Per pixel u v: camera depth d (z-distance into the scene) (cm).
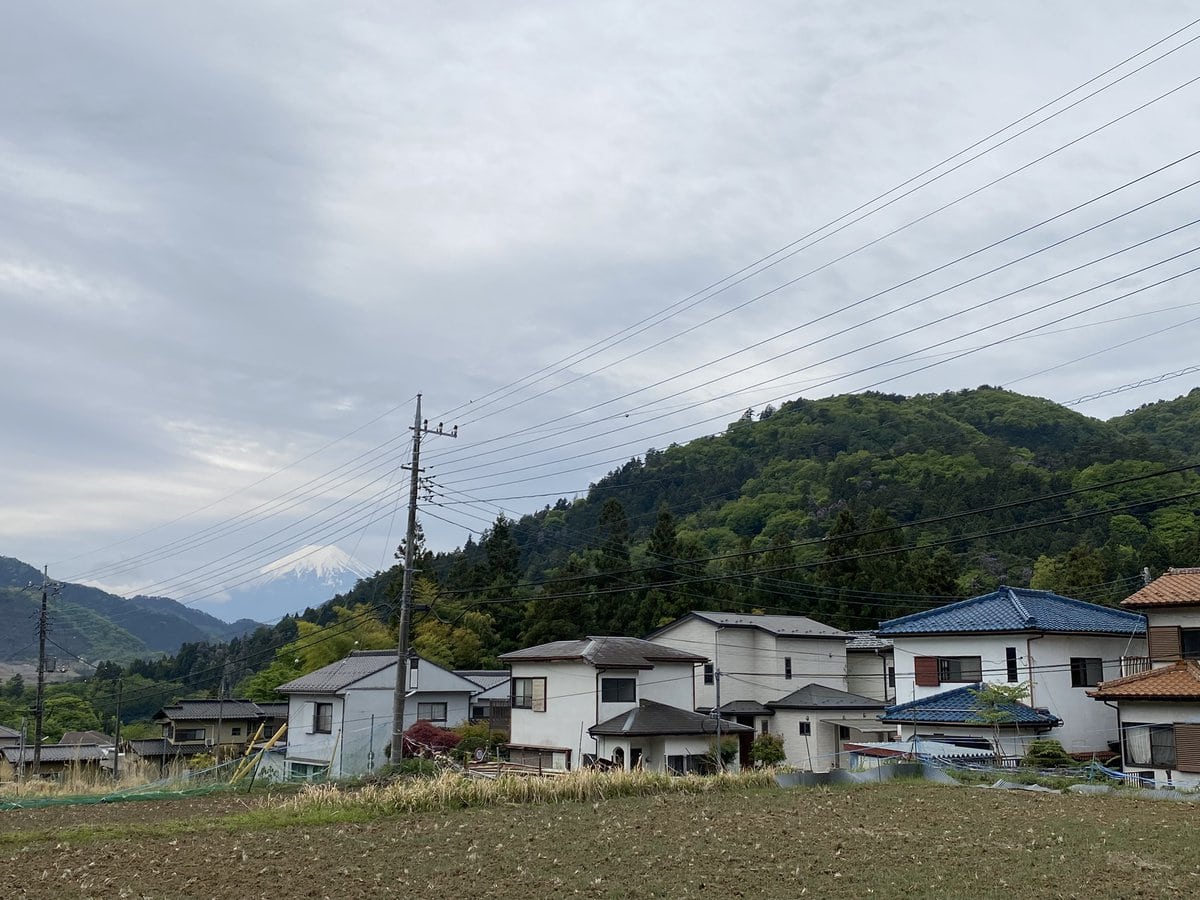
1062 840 1786
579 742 4062
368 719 4641
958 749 3350
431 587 7288
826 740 4553
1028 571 6266
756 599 6425
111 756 5903
